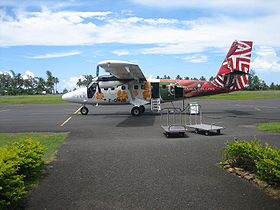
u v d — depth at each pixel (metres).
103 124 14.91
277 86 141.25
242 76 19.11
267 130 11.21
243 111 21.19
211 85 19.83
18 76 143.50
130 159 6.79
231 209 3.86
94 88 20.08
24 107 32.91
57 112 24.16
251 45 18.28
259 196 4.30
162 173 5.59
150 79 20.08
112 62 13.95
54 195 4.52
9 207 4.04
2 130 13.15
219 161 6.44
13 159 4.83
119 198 4.34
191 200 4.20
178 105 30.25
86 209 3.96
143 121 16.03
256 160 5.01
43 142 9.48
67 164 6.44
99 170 5.90
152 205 4.04
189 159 6.68
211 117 17.19
